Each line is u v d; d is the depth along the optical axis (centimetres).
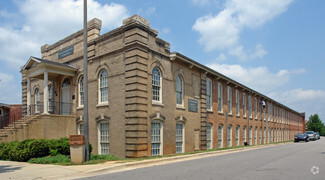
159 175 903
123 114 1605
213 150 1988
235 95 2992
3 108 2917
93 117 1814
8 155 1428
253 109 3606
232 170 1006
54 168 1055
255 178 838
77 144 1205
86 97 1262
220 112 2544
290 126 6116
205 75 2284
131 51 1592
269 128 4322
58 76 2183
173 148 1822
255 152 1881
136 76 1554
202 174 918
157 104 1694
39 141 1390
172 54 1844
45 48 2434
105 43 1791
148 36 1669
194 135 2069
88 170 993
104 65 1778
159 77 1773
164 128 1745
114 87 1688
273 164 1177
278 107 5100
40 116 1794
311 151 1916
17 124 1866
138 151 1510
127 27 1627
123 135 1593
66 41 2175
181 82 1992
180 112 1923
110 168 1051
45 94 1847
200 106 2183
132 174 934
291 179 820
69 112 2044
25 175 917
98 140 1769
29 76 2062
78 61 2017
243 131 3169
